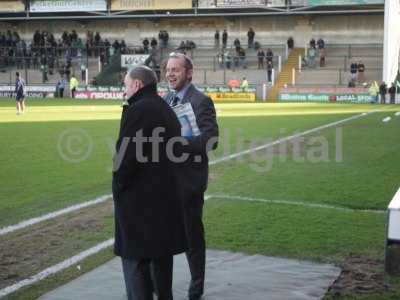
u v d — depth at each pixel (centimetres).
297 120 2241
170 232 433
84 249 638
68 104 3431
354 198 889
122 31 5247
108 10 4956
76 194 915
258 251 626
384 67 3806
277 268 573
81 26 5341
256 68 4469
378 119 2295
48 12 5066
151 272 471
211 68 4584
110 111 2752
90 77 4700
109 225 734
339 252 624
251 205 844
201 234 505
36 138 1634
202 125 500
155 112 423
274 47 4788
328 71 4209
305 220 759
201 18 5009
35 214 787
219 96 4119
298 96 4003
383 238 675
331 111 2797
